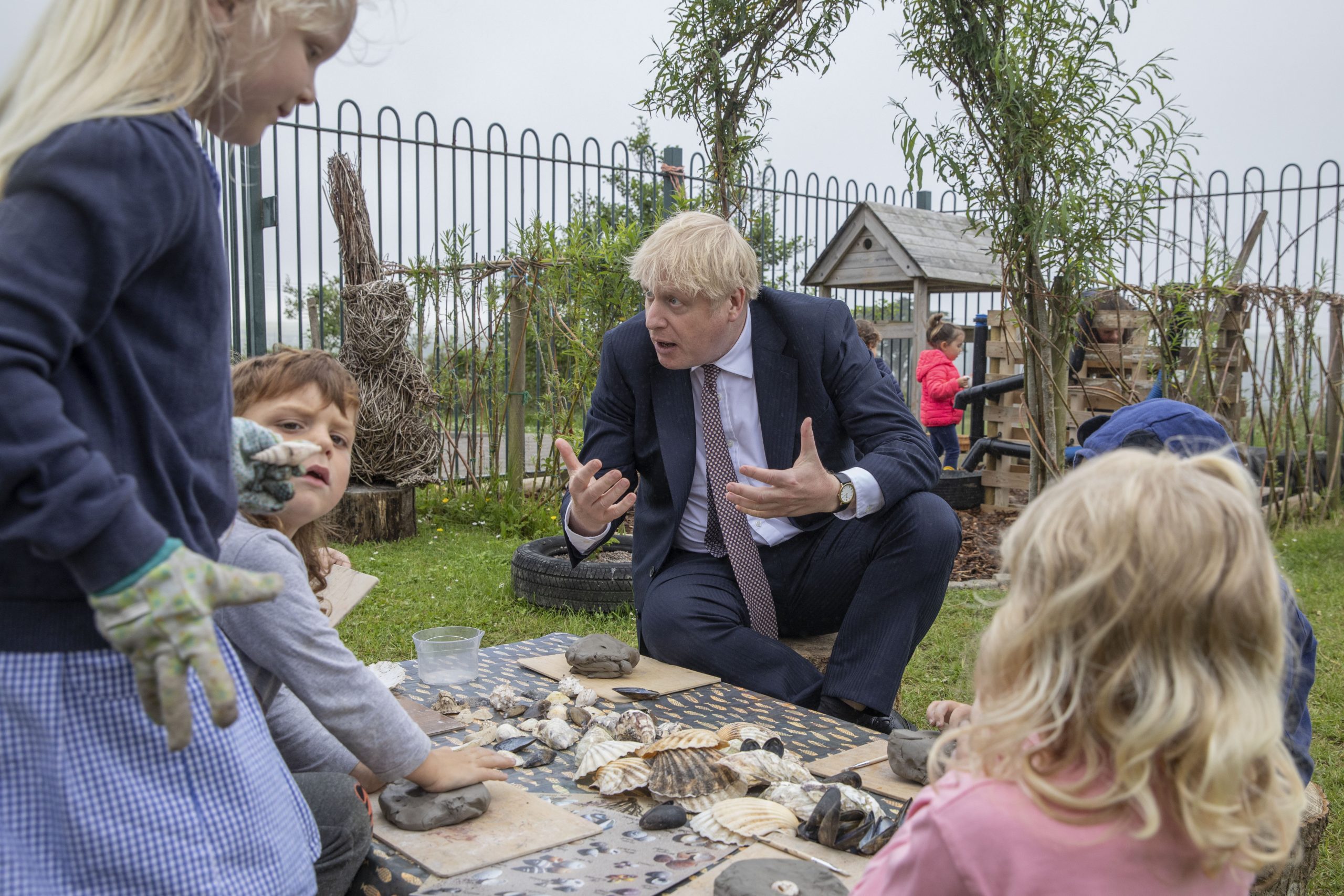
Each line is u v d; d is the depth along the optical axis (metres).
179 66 1.15
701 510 3.06
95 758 1.11
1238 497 1.01
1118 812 1.00
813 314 2.99
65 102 1.08
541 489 7.31
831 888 1.48
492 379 7.22
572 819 1.81
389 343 6.54
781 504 2.60
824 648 2.98
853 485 2.66
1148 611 0.96
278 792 1.30
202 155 1.20
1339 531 6.92
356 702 1.64
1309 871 1.89
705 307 2.73
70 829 1.09
